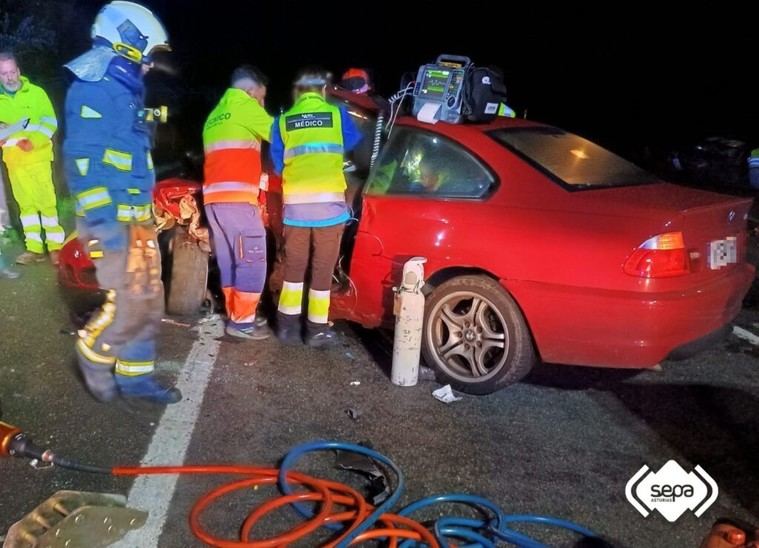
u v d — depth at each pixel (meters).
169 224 5.39
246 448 4.05
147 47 4.06
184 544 3.31
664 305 4.26
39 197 6.38
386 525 3.42
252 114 4.99
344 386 4.77
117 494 3.54
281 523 3.49
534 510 3.71
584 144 5.35
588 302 4.35
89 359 4.25
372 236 4.97
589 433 4.41
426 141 4.98
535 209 4.59
